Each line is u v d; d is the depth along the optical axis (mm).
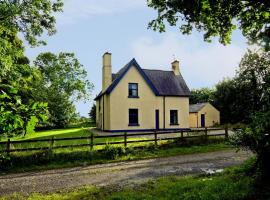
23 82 15320
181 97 33938
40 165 14070
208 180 9406
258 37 13047
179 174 11836
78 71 49812
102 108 32500
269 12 12852
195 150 18141
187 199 7516
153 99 31672
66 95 48312
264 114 8336
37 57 46312
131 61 30750
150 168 13305
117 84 30031
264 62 40688
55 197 8969
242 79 43812
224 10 13000
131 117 30688
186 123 33844
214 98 49750
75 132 30312
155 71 35719
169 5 12891
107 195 9008
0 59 12336
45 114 3080
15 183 11016
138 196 8336
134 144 17984
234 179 9031
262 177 8039
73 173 12609
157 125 32469
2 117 2838
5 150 13875
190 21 13289
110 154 15930
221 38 14039
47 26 19875
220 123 48094
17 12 17172
